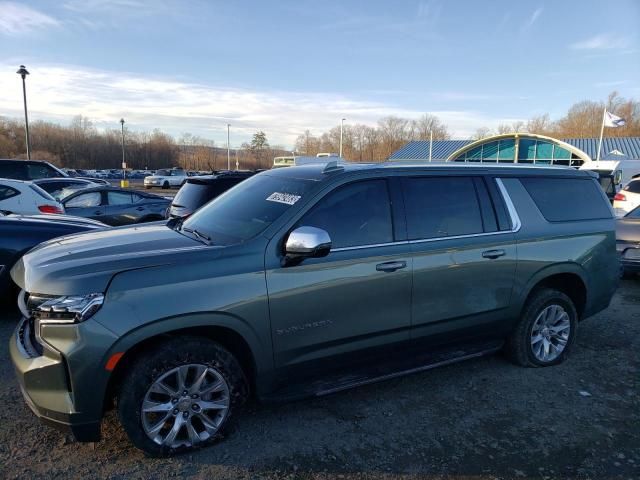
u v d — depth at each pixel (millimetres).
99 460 3016
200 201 7676
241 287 3076
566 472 3023
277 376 3307
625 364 4695
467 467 3057
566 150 38250
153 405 2951
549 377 4375
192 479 2865
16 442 3180
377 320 3574
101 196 12523
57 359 2754
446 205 3967
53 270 2883
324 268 3336
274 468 2994
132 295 2818
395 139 82500
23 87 23406
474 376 4363
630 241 7707
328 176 3588
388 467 3039
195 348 3004
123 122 46906
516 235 4242
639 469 3066
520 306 4328
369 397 3947
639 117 75875
